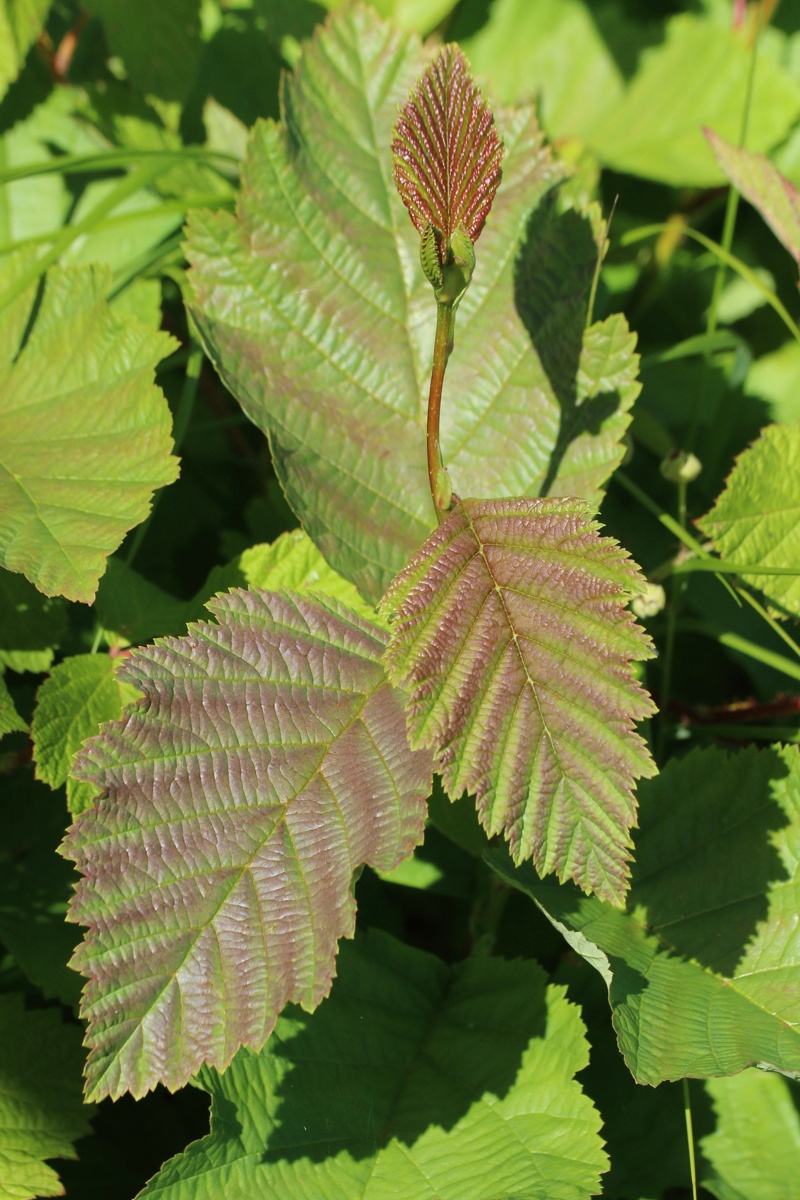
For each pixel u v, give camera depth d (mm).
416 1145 479
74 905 440
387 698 466
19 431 508
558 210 508
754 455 532
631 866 508
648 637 445
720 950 494
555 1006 498
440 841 544
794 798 504
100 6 604
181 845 448
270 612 468
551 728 443
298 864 451
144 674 457
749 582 535
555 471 496
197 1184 461
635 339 495
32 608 513
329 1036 494
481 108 430
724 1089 523
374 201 512
